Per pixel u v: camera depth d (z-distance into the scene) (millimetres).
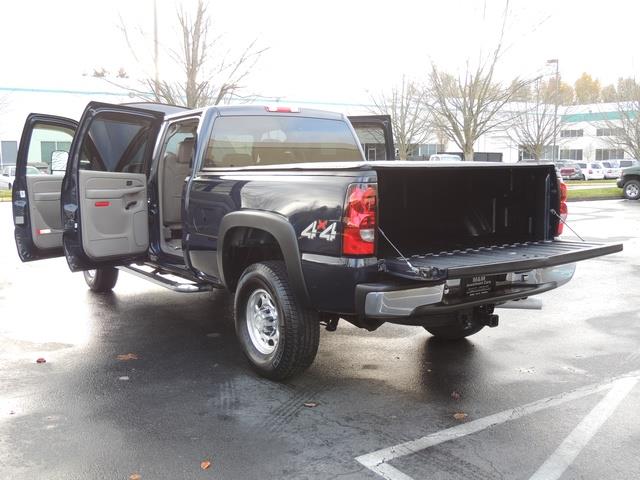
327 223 4129
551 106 37906
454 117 21359
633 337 6012
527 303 5023
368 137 7402
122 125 6426
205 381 4816
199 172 5453
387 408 4301
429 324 4637
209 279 5477
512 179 5125
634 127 36375
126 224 6230
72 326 6375
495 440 3801
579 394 4543
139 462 3516
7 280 8836
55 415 4152
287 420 4098
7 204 22641
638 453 3623
